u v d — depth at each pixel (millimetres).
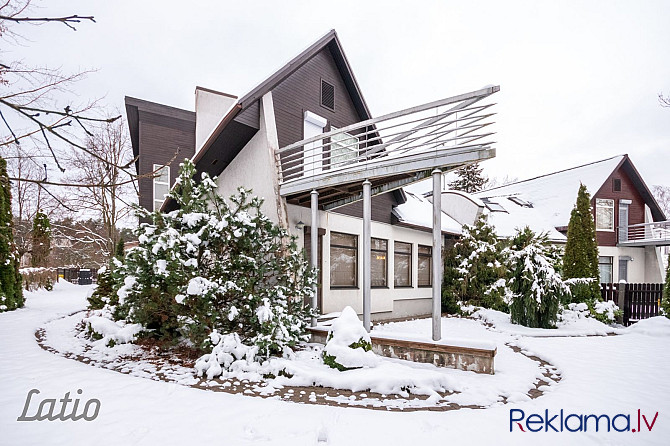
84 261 29281
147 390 4832
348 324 6117
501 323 11102
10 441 3451
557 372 6430
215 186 7484
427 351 6520
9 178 2666
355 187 9086
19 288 13648
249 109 9383
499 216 20266
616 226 21047
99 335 8008
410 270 13773
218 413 4109
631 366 6504
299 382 5332
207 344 5996
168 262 6055
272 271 7637
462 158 6453
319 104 11312
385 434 3654
